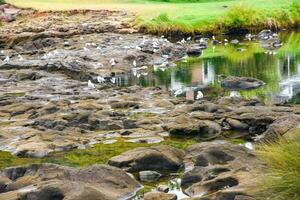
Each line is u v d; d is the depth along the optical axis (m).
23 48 50.44
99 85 32.78
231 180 13.91
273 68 37.69
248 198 11.89
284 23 61.06
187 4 72.81
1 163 18.11
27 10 70.31
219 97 28.22
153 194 14.02
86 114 22.73
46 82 34.16
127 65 40.81
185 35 57.66
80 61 39.78
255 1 67.25
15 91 31.14
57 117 22.58
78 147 19.56
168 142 19.95
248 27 59.41
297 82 32.09
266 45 49.97
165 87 32.44
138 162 16.67
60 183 13.73
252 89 30.67
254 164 14.74
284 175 11.41
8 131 21.53
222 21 59.19
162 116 23.30
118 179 14.91
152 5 72.12
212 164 15.87
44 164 15.44
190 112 23.88
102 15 65.38
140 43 49.69
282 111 22.53
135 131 21.33
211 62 41.91
